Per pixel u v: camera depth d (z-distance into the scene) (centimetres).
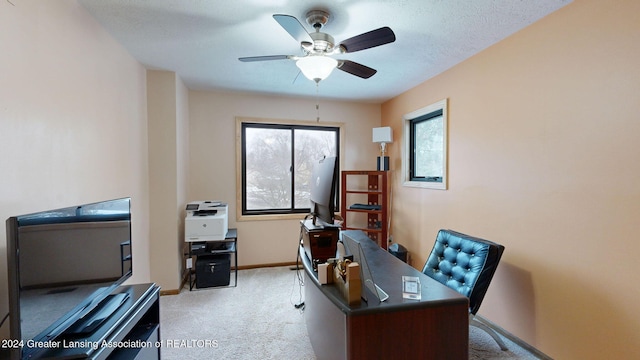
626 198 145
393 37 162
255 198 394
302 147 409
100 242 142
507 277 215
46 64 144
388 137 372
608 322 153
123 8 179
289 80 320
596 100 158
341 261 144
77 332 118
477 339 216
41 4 140
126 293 162
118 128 225
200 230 304
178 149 304
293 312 259
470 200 254
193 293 301
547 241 185
